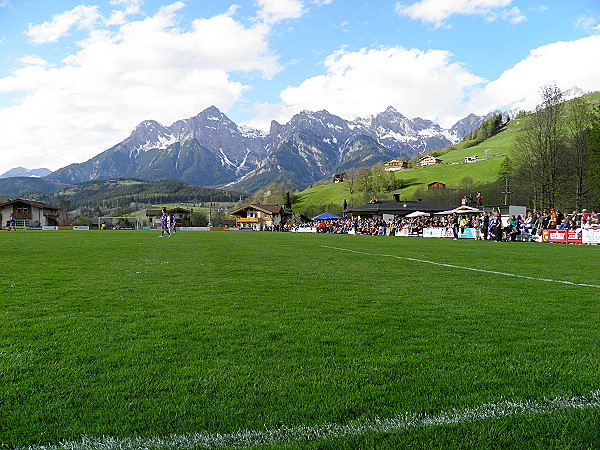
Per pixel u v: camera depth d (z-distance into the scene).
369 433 2.88
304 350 4.53
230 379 3.74
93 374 3.85
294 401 3.34
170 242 26.55
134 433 2.89
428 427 2.96
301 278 10.01
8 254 16.34
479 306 6.79
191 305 6.79
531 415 3.14
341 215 114.69
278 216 99.38
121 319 5.83
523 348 4.62
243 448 2.71
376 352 4.48
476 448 2.73
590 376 3.85
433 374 3.88
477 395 3.45
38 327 5.38
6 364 4.06
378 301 7.18
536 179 50.00
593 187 45.75
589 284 9.20
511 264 13.46
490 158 145.25
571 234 26.70
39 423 3.02
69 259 14.37
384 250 20.00
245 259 14.81
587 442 2.80
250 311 6.37
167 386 3.60
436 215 51.12
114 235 40.56
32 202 93.69
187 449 2.71
